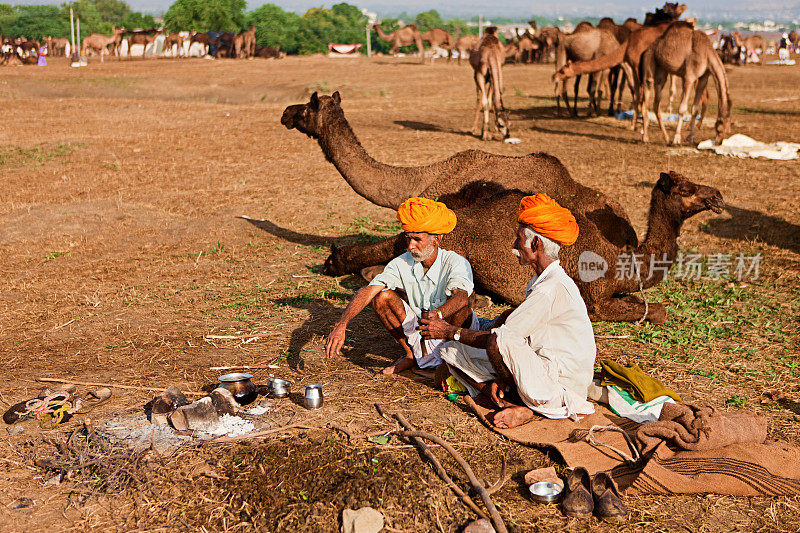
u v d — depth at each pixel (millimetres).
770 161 14719
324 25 82188
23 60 50094
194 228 10398
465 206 7258
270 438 4562
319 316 6895
